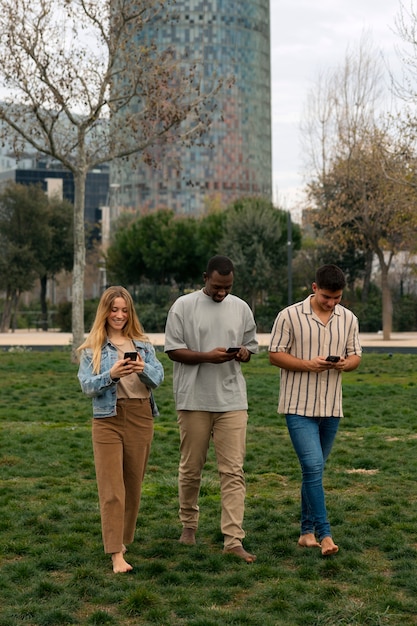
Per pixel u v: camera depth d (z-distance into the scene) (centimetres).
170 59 2433
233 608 580
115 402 661
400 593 607
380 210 3650
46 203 5562
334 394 697
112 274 5588
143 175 11631
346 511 821
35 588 610
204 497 881
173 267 5319
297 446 689
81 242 2480
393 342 3625
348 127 4238
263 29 12225
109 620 555
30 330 5553
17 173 12862
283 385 701
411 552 688
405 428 1327
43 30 2250
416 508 830
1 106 2317
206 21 11600
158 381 665
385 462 1048
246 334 719
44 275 5547
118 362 647
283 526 774
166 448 1144
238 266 4628
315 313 697
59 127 2444
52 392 1794
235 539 687
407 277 5319
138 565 661
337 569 650
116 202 11050
